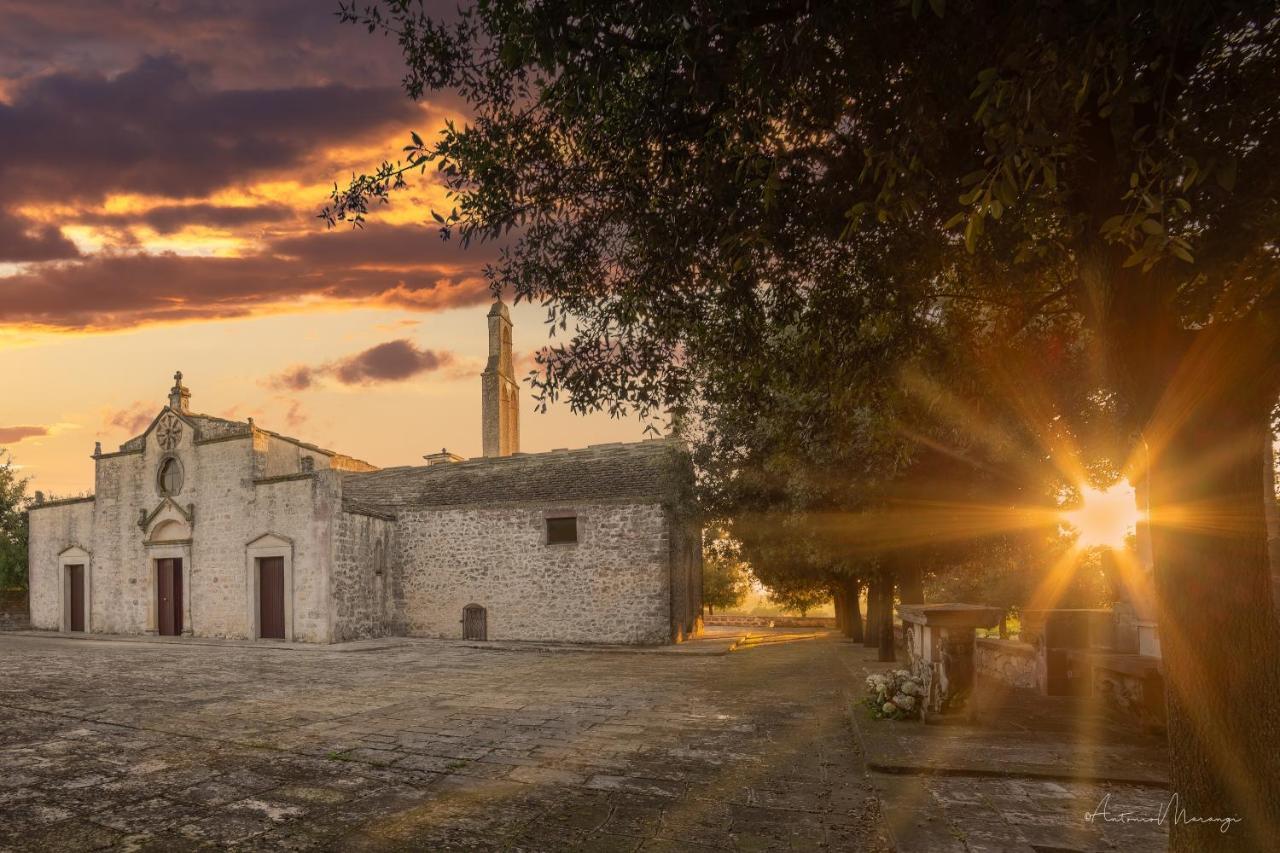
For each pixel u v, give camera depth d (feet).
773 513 53.72
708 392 19.75
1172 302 10.37
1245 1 8.23
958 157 13.08
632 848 15.70
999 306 17.83
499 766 22.35
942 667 25.58
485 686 39.52
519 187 17.08
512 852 15.55
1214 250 10.35
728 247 14.35
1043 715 26.78
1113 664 26.16
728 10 10.44
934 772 19.60
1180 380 10.06
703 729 27.66
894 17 11.09
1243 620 9.66
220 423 74.43
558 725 28.50
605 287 17.90
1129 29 8.38
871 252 15.76
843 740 25.50
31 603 82.28
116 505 76.74
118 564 75.82
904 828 15.33
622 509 67.36
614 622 66.39
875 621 62.80
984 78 8.61
